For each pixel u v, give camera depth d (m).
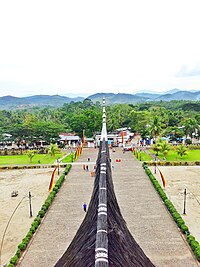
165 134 126.50
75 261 16.98
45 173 74.62
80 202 51.56
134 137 144.12
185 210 47.47
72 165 81.38
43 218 44.66
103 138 50.31
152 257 33.28
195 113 181.88
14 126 123.00
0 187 62.50
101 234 15.48
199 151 103.94
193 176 69.75
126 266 15.52
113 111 172.12
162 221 42.97
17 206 50.31
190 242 35.69
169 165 82.88
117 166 79.81
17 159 93.88
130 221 42.91
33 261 32.97
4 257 34.12
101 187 22.17
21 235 39.50
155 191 57.34
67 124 156.75
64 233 39.59
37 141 123.81
